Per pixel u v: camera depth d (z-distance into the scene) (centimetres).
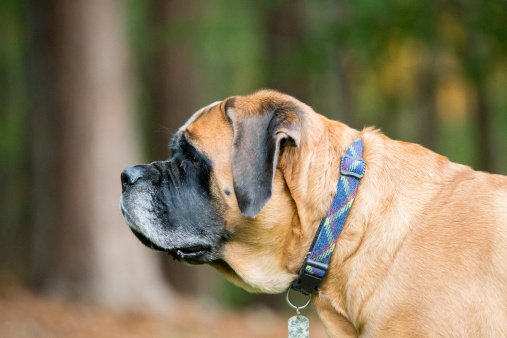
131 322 993
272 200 420
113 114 1076
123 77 1102
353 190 411
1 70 1861
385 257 396
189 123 446
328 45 1354
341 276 410
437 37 1227
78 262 1046
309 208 415
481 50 1234
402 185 412
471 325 368
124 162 1085
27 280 1112
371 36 1250
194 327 1032
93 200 1049
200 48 1515
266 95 429
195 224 434
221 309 1241
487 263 374
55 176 1060
